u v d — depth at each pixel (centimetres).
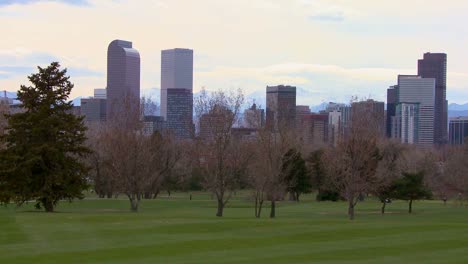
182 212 6919
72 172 6031
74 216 4312
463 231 3406
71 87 6128
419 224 3728
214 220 3962
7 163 5756
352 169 6328
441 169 12000
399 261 2484
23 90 5981
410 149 12550
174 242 2986
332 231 3378
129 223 3788
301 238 3136
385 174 7488
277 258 2550
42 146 5738
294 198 10762
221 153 6288
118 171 7131
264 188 6269
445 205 9262
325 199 10331
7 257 2567
